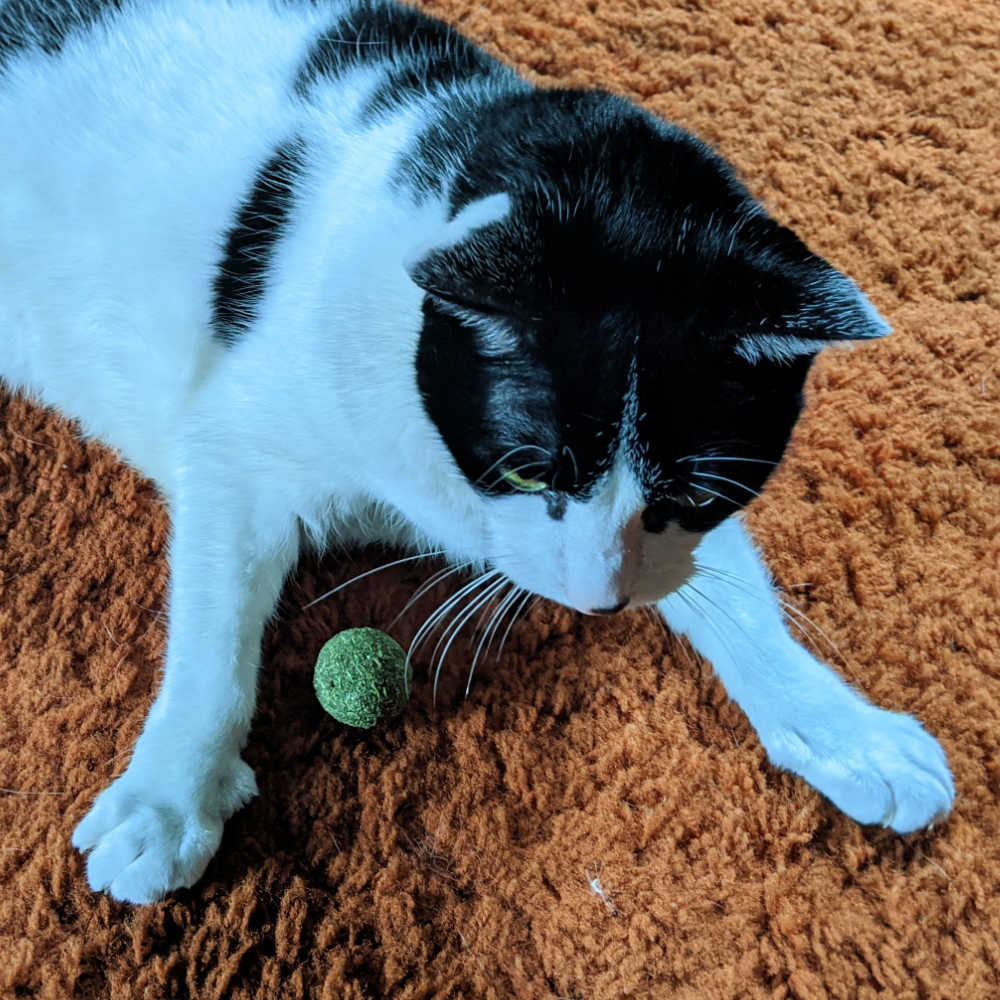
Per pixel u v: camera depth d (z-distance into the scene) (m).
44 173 0.33
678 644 0.36
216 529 0.33
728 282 0.25
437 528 0.33
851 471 0.39
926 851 0.32
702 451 0.26
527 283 0.24
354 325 0.29
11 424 0.39
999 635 0.36
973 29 0.50
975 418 0.41
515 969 0.31
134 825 0.29
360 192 0.30
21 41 0.34
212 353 0.33
